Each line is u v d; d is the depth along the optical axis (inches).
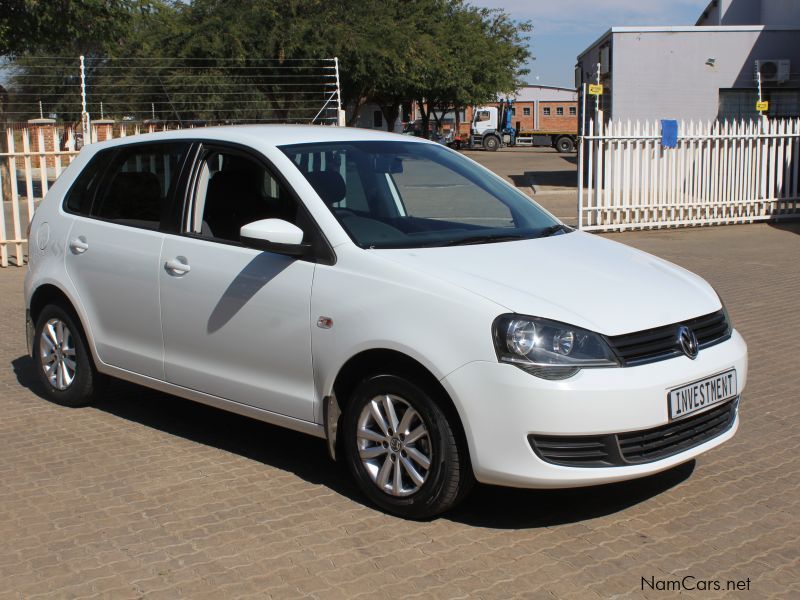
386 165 206.8
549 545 159.3
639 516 171.5
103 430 224.5
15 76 846.5
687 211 677.3
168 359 208.7
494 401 153.2
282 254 185.0
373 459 173.5
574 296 163.3
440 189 208.8
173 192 211.2
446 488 161.8
